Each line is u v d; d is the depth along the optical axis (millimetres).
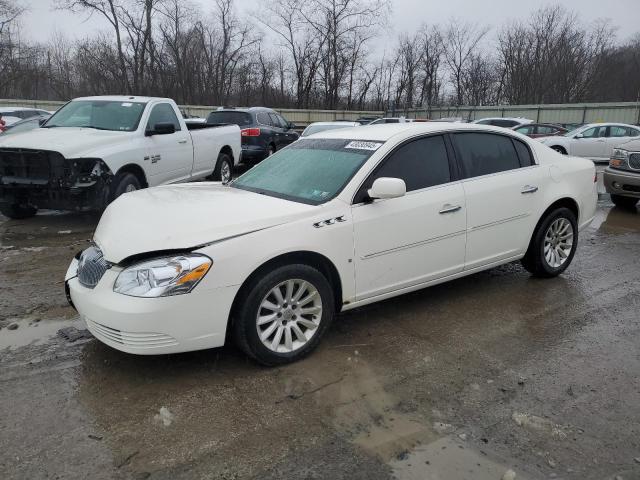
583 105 36281
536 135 20828
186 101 44344
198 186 4742
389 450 2760
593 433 2924
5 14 36250
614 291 5227
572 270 5934
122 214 3791
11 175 7109
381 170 4066
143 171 7965
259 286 3400
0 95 37469
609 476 2578
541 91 54625
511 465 2654
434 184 4352
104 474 2561
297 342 3695
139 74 41688
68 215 8367
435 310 4672
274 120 16250
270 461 2666
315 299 3707
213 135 10250
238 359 3699
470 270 4688
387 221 3977
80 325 4242
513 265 6078
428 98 55562
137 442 2801
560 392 3344
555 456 2727
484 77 56562
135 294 3135
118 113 8297
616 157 9977
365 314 4559
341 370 3588
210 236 3289
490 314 4598
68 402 3162
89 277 3439
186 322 3188
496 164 4871
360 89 51688
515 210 4906
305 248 3549
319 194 3916
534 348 3957
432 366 3666
